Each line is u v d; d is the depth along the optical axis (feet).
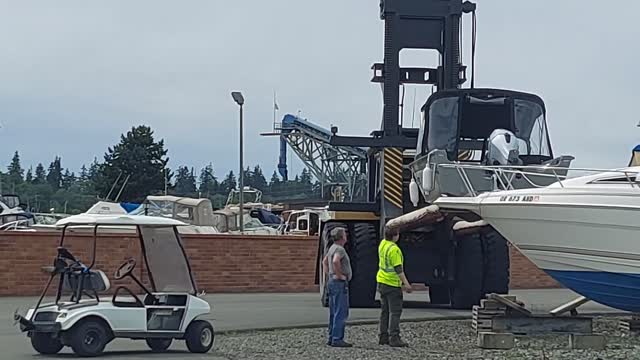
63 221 41.01
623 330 51.37
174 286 41.39
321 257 68.08
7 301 71.00
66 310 38.78
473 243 62.28
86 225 40.63
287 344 44.50
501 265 62.23
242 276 88.22
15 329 50.14
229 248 87.97
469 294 62.39
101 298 41.16
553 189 44.11
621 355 40.91
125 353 40.75
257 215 158.92
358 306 62.44
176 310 40.60
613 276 43.80
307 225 119.75
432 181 50.16
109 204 119.44
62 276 40.06
